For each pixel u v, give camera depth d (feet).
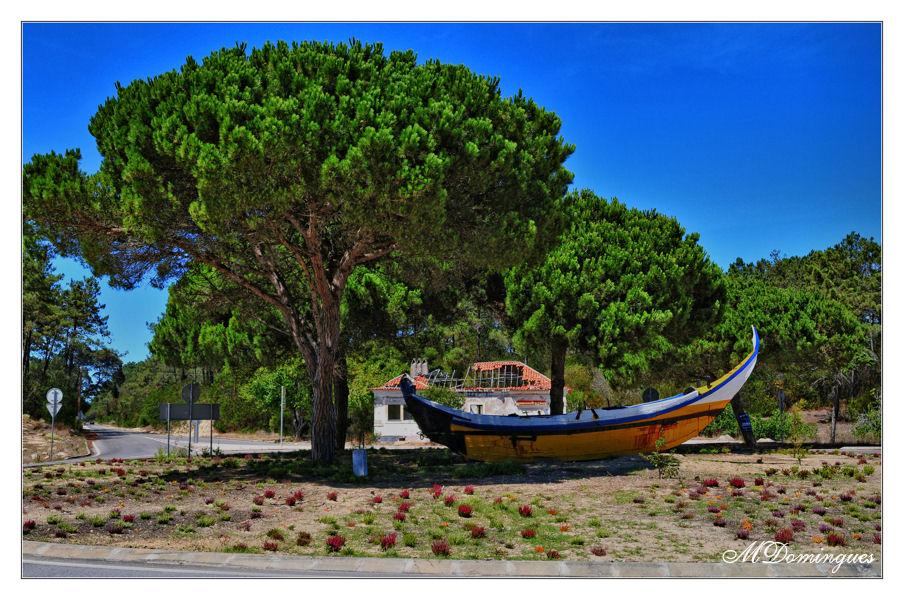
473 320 149.59
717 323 83.25
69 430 148.36
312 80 47.85
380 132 43.24
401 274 75.36
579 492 43.06
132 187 45.91
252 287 61.77
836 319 87.04
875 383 133.80
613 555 27.66
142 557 27.02
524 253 52.60
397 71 50.72
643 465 55.06
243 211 46.14
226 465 61.21
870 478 48.21
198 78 47.01
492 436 60.13
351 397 133.49
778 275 219.20
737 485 44.42
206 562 26.43
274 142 42.80
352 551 28.07
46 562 25.99
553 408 76.07
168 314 110.01
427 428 61.31
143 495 41.96
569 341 72.49
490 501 40.01
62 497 39.93
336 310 59.93
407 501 39.99
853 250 182.60
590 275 72.23
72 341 219.20
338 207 47.78
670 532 31.99
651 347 81.00
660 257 74.13
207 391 183.93
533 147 54.34
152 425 225.35
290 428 153.28
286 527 32.81
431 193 44.32
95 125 51.60
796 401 156.76
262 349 94.94
